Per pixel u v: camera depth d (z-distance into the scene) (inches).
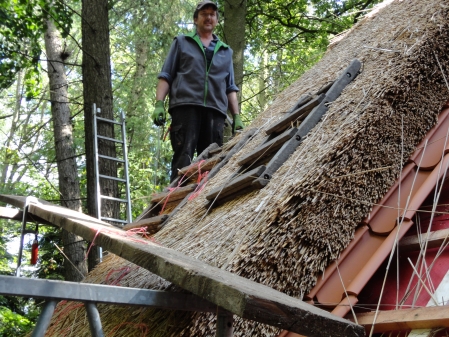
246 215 94.9
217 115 203.3
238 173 130.7
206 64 199.8
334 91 122.3
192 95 196.4
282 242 81.6
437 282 82.7
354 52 163.2
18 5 316.5
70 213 118.6
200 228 113.2
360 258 88.4
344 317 81.9
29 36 325.7
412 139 100.5
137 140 522.3
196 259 87.1
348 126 96.6
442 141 103.4
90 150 293.7
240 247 82.2
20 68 333.7
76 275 301.4
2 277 55.1
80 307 122.7
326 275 84.9
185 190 158.9
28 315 394.0
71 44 605.3
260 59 638.5
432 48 105.8
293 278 82.0
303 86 180.9
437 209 96.5
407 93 100.3
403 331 75.0
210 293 57.6
